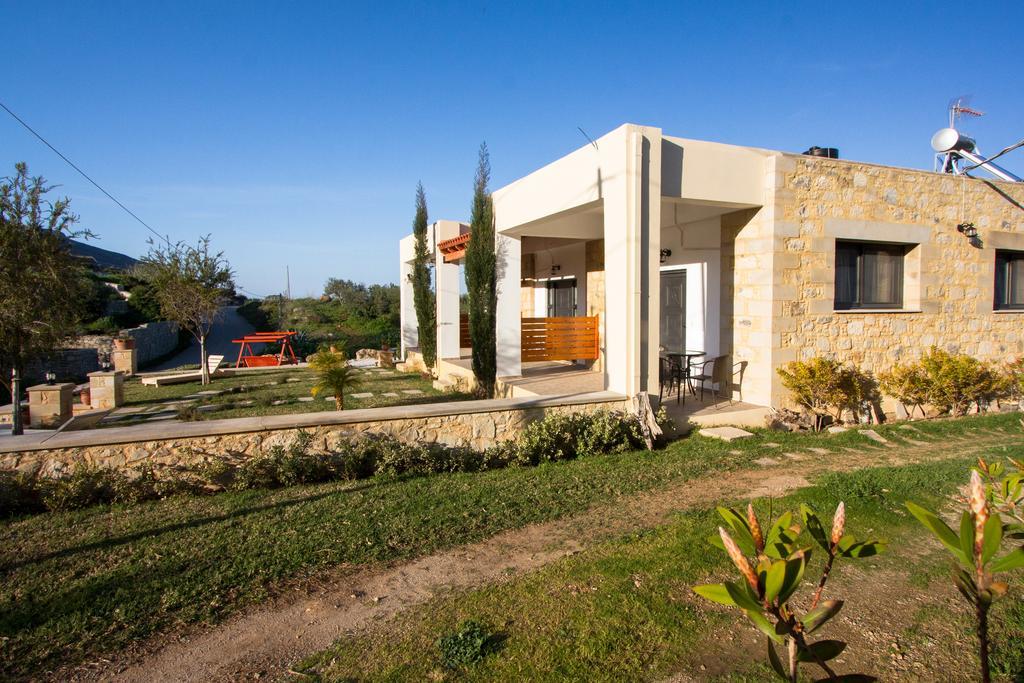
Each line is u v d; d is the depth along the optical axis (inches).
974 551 59.5
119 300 1247.5
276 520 212.8
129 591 162.2
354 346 1224.8
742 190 357.1
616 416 316.5
